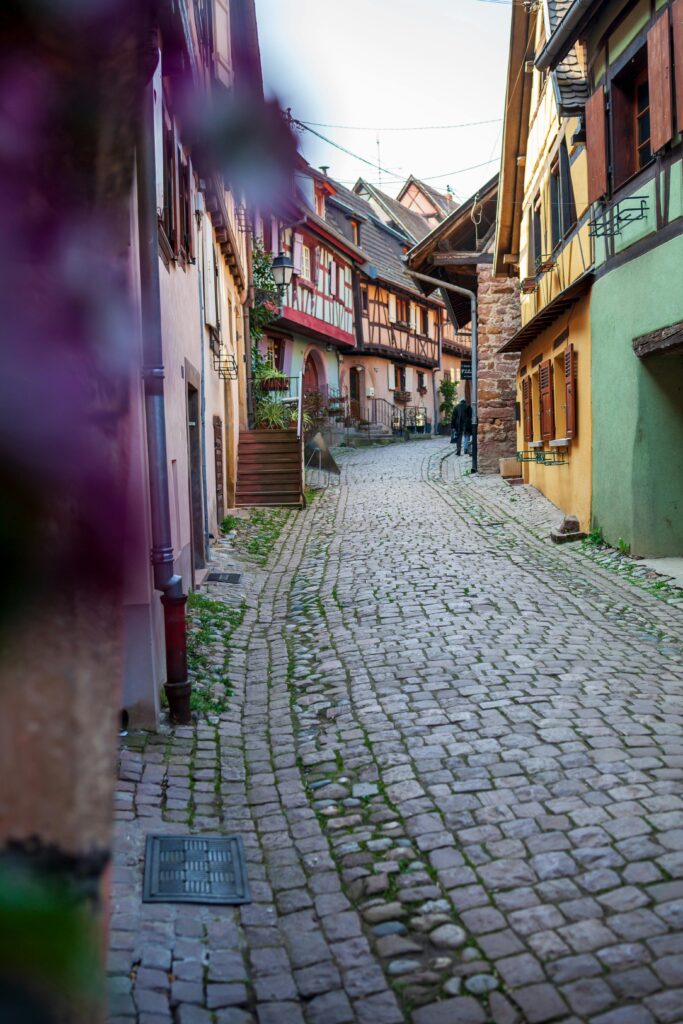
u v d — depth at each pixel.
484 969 2.74
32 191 1.01
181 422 7.60
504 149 16.00
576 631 6.74
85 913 1.01
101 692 1.09
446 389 42.41
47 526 0.88
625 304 9.46
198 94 1.06
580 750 4.36
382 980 2.72
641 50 8.69
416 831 3.67
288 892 3.28
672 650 6.22
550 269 13.39
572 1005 2.54
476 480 17.62
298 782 4.29
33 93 1.02
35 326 0.94
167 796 4.07
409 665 5.95
